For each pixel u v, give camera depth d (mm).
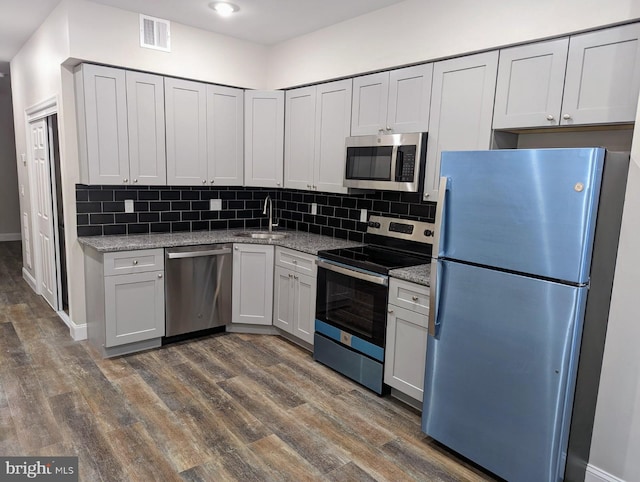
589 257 1793
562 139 2494
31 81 4266
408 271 2703
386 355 2826
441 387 2322
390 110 3078
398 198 3377
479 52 2539
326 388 3000
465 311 2174
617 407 1982
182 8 3283
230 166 4082
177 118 3713
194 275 3598
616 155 1821
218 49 3854
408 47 2914
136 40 3404
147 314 3420
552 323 1861
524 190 1906
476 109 2562
